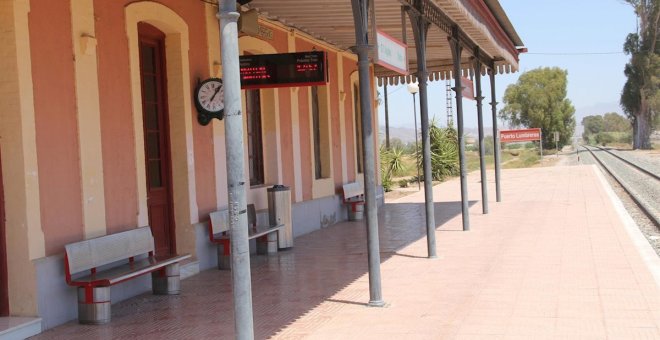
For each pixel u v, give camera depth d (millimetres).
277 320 7281
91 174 7859
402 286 8742
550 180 30250
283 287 9016
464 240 12555
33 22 7113
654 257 10094
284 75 11078
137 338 6754
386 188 28781
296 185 14242
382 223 16359
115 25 8422
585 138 192000
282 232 12180
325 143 16234
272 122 13258
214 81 10281
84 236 7711
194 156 10242
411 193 27312
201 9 10547
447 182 32500
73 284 7250
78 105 7680
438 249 11656
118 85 8445
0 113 6957
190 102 10188
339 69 17031
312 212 14977
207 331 6945
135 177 8711
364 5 7711
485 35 12445
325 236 14039
